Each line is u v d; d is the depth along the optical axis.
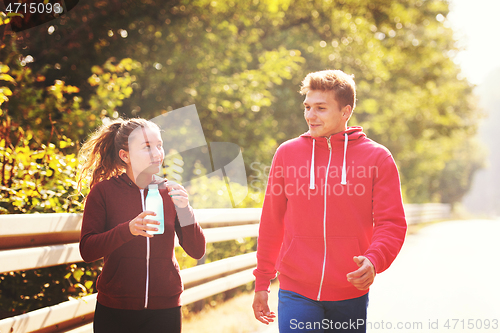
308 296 2.35
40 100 5.68
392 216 2.24
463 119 26.41
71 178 3.36
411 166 28.31
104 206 2.23
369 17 16.69
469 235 13.38
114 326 2.22
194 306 4.48
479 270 7.22
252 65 13.39
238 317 4.50
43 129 5.35
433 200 39.59
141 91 9.31
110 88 6.54
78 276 2.99
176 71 10.25
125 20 9.70
